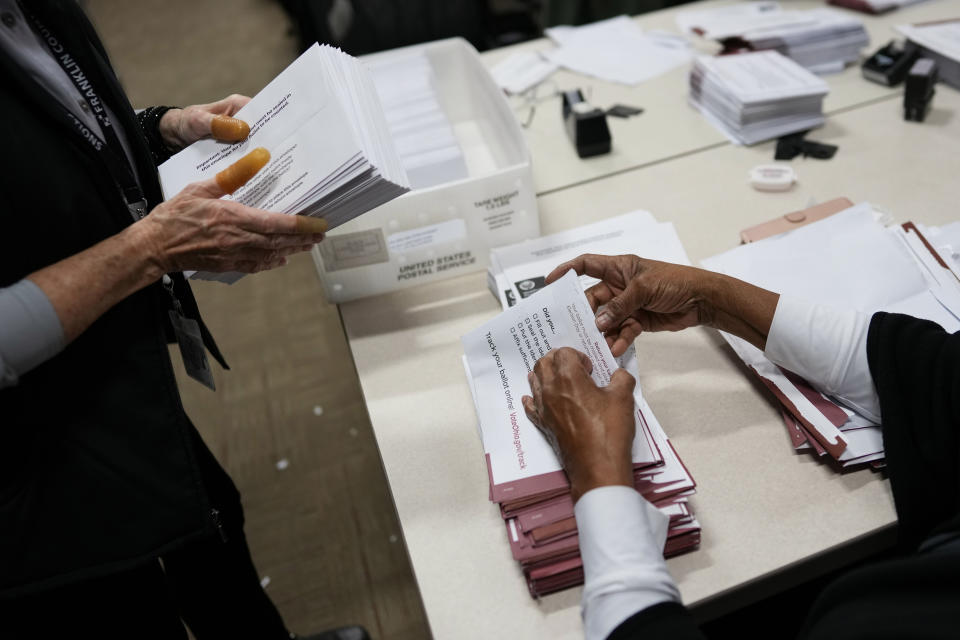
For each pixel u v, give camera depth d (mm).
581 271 1038
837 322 904
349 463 1876
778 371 964
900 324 852
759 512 845
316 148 838
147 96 3748
